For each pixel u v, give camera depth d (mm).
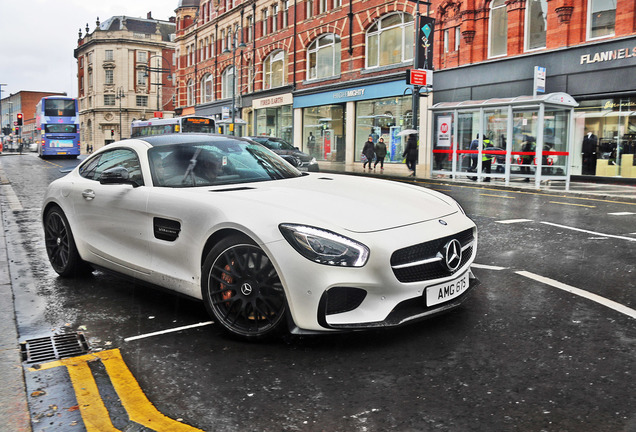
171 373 3021
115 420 2516
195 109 50312
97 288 4836
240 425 2455
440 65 24062
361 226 3275
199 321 3893
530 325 3643
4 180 17391
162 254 3943
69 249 4996
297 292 3125
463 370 2963
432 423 2430
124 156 4660
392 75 26531
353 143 29969
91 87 86625
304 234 3150
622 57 17312
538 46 20234
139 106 84438
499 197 12594
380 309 3178
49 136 38656
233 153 4562
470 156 18062
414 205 3727
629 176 17422
